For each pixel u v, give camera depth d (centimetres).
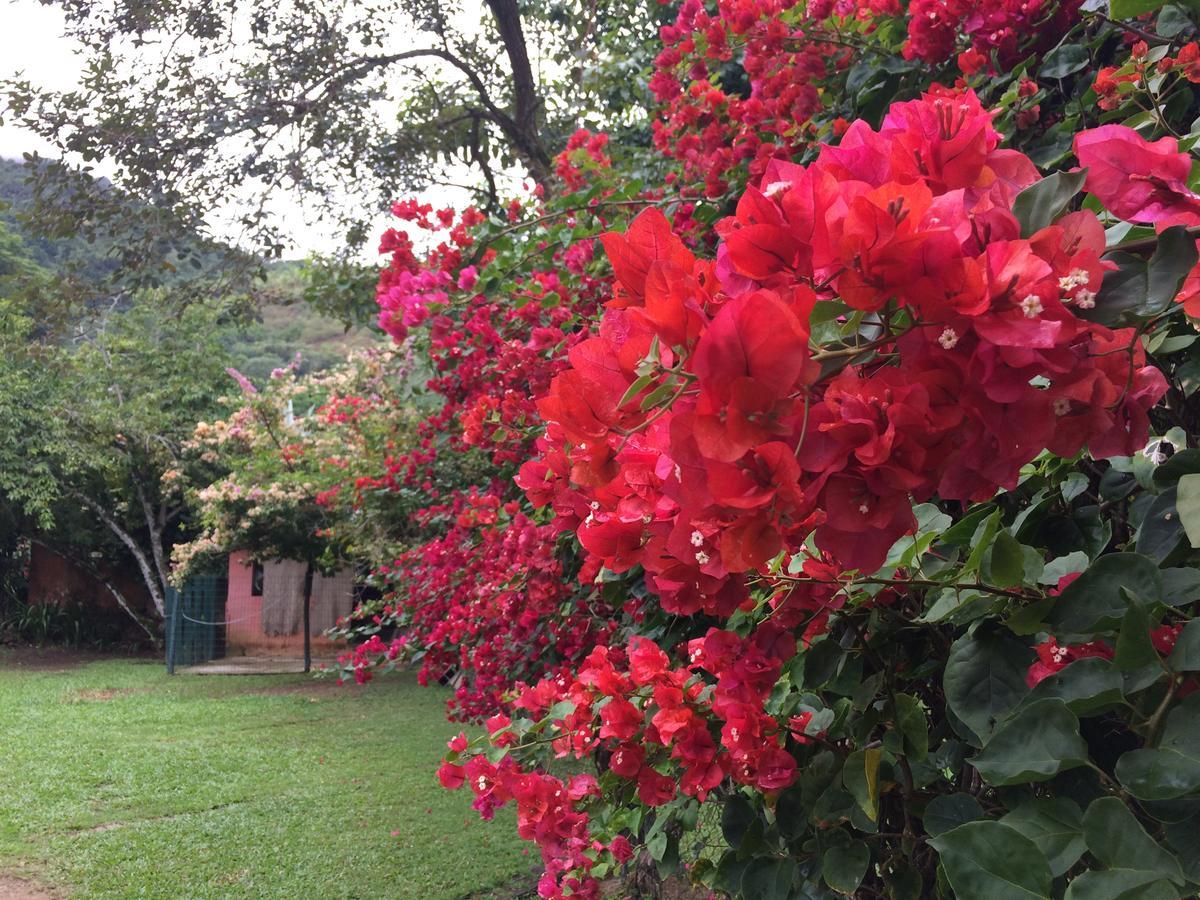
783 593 139
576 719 196
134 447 1562
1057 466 134
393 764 786
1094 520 130
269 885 512
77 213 802
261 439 1390
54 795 693
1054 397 73
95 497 1627
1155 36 190
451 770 219
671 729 154
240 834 600
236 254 833
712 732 166
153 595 1608
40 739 889
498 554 360
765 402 68
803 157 278
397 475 635
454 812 643
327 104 814
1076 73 240
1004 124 223
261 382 1767
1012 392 71
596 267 335
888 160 89
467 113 929
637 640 183
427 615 449
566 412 84
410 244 419
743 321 67
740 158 294
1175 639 98
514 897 489
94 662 1543
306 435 1380
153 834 601
